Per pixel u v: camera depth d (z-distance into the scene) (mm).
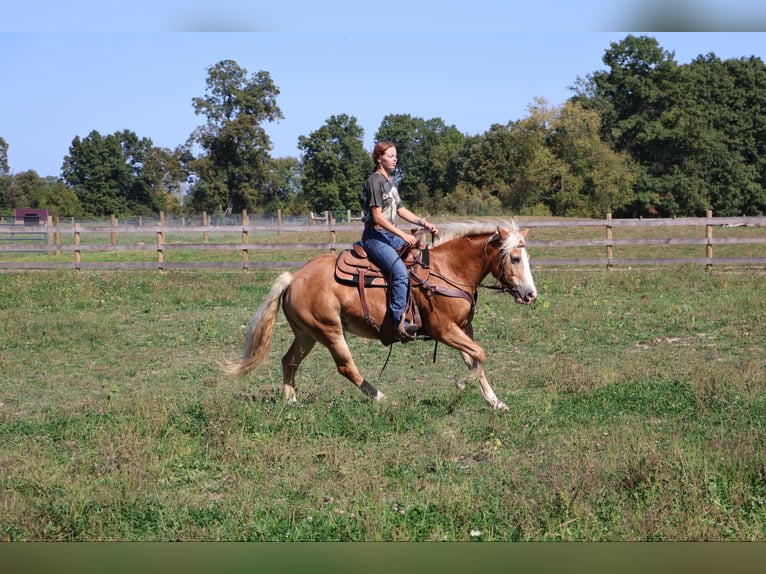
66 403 8672
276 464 6133
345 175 90312
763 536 4590
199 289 17391
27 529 4965
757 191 74625
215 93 72188
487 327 12578
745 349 10664
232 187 73125
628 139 75500
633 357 10211
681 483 5234
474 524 4898
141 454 6328
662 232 30312
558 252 24562
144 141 111750
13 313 14766
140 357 11234
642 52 75938
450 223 7699
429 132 119500
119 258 27828
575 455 5980
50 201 95188
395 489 5637
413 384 9125
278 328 13508
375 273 7559
